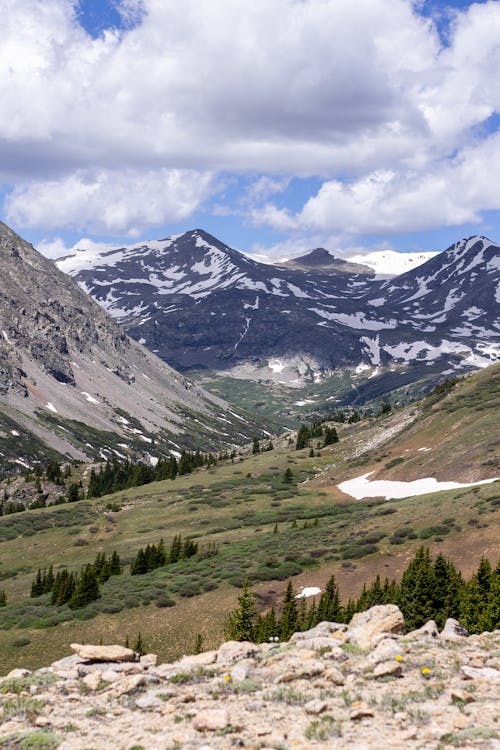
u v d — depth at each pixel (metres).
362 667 18.09
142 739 13.62
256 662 19.81
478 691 15.66
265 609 69.44
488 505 81.44
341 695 15.80
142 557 102.12
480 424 136.38
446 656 19.16
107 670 19.69
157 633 68.31
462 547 71.75
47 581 98.94
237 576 80.56
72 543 134.12
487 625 40.06
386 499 123.19
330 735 13.23
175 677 18.48
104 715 15.79
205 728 13.98
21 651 67.50
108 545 130.00
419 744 12.34
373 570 73.69
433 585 48.59
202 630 67.19
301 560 81.50
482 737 12.38
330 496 140.75
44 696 17.41
